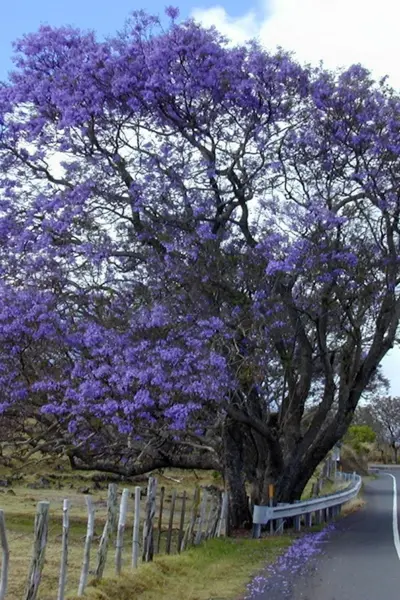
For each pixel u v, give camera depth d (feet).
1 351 56.03
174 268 60.18
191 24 62.59
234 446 65.77
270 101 64.44
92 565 43.19
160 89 61.31
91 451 62.54
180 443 63.62
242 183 65.67
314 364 75.82
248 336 60.29
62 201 61.52
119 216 63.93
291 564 46.42
